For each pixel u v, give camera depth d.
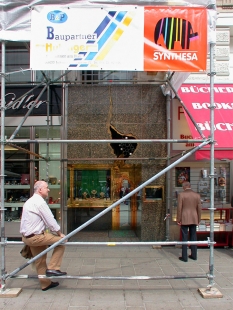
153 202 7.09
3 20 4.29
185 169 7.15
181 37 4.26
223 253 6.55
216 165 7.21
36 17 4.22
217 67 7.24
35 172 7.36
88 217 8.16
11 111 7.20
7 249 6.77
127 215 8.21
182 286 4.70
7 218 7.35
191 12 4.25
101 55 4.23
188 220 5.91
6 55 7.50
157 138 7.16
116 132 7.25
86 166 7.90
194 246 6.05
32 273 5.28
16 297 4.28
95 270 5.41
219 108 6.42
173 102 7.07
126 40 4.23
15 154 7.35
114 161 7.48
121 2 4.25
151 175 7.13
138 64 4.25
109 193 8.17
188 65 4.27
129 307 4.00
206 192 7.16
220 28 7.27
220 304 4.09
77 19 4.22
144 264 5.77
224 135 5.88
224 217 7.19
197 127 4.80
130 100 7.20
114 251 6.63
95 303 4.12
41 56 4.23
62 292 4.46
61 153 7.20
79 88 7.21
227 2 7.23
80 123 7.22
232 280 4.96
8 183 7.39
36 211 4.24
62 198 7.21
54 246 4.09
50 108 7.21
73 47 4.23
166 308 3.98
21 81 7.34
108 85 7.20
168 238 6.95
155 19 4.23
